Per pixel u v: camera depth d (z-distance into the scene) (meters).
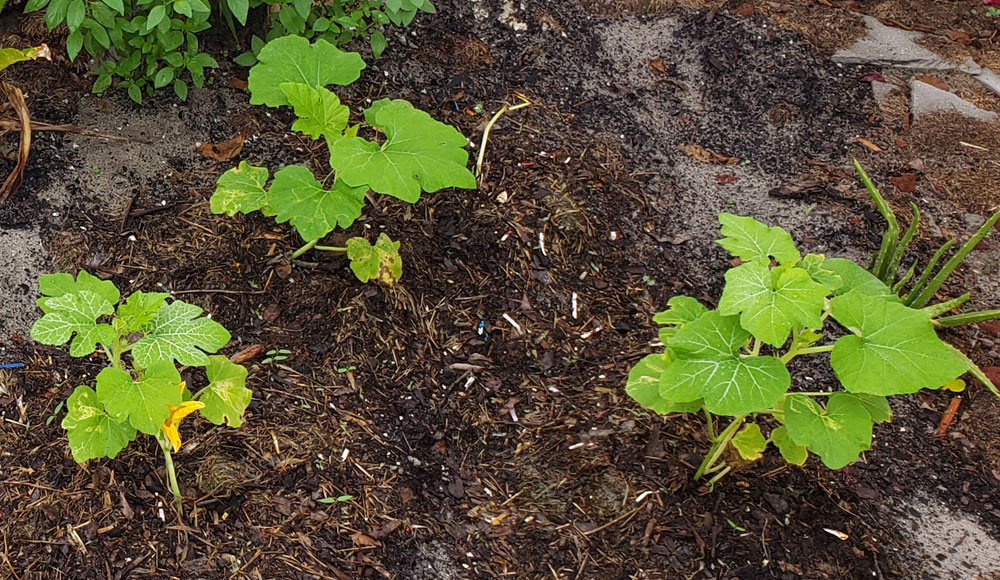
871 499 2.04
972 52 2.84
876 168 2.55
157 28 2.15
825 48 2.77
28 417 1.98
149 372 1.77
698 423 2.10
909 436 2.14
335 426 2.04
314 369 2.09
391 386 2.10
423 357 2.14
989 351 2.25
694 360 1.80
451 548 1.95
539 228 2.32
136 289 2.11
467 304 2.21
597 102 2.59
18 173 2.15
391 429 2.06
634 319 2.25
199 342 1.80
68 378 2.03
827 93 2.68
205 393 1.85
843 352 1.78
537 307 2.23
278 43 2.11
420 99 2.45
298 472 1.99
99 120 2.26
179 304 1.83
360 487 1.99
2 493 1.91
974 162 2.58
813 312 1.74
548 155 2.44
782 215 2.45
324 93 2.03
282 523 1.93
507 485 2.03
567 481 2.03
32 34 2.28
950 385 2.19
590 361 2.18
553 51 2.64
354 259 2.13
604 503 2.01
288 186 2.02
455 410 2.10
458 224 2.29
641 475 2.03
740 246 1.85
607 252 2.34
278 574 1.88
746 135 2.59
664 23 2.78
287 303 2.15
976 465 2.10
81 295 1.78
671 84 2.66
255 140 2.31
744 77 2.68
